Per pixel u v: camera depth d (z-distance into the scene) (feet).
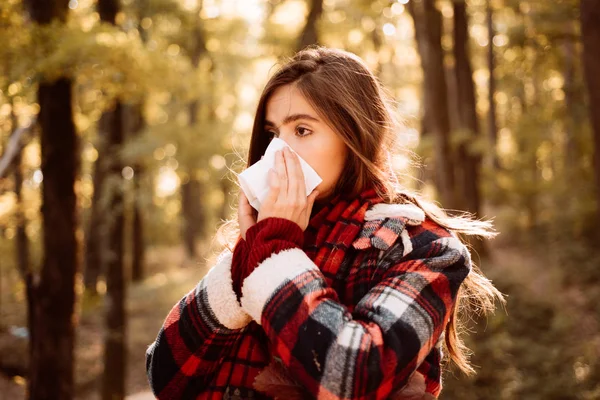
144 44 15.70
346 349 2.78
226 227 4.42
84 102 17.06
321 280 3.07
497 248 48.98
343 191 3.67
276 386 3.14
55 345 14.30
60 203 14.44
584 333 27.55
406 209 3.48
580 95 42.39
